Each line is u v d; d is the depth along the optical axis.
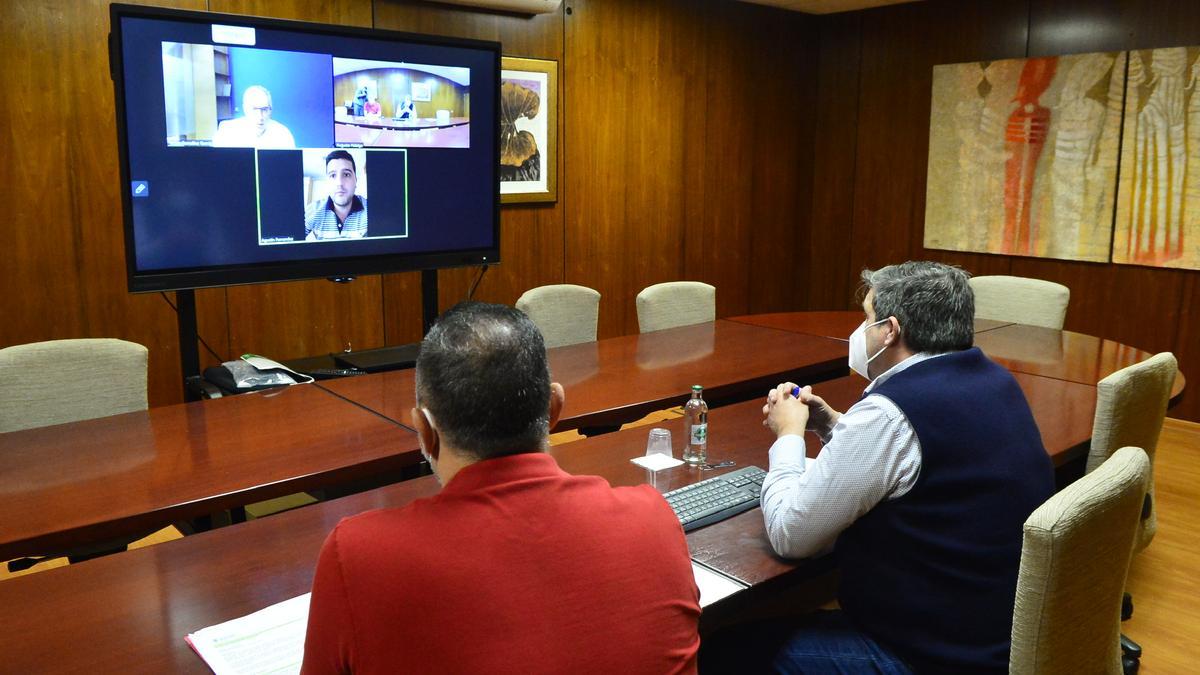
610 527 1.00
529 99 5.10
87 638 1.33
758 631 1.69
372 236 3.91
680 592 1.02
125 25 3.15
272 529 1.73
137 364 2.76
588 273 5.60
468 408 1.00
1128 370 2.28
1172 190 5.01
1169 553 3.36
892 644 1.57
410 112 3.94
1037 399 2.71
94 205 3.86
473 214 4.23
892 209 6.36
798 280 6.90
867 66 6.38
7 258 3.67
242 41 3.43
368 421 2.42
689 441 2.16
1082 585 1.34
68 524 1.71
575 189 5.43
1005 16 5.62
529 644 0.90
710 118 6.07
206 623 1.38
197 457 2.12
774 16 6.31
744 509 1.86
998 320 4.22
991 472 1.51
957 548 1.50
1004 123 5.65
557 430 2.44
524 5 4.84
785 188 6.65
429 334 1.07
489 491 0.97
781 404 1.94
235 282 3.52
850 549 1.60
